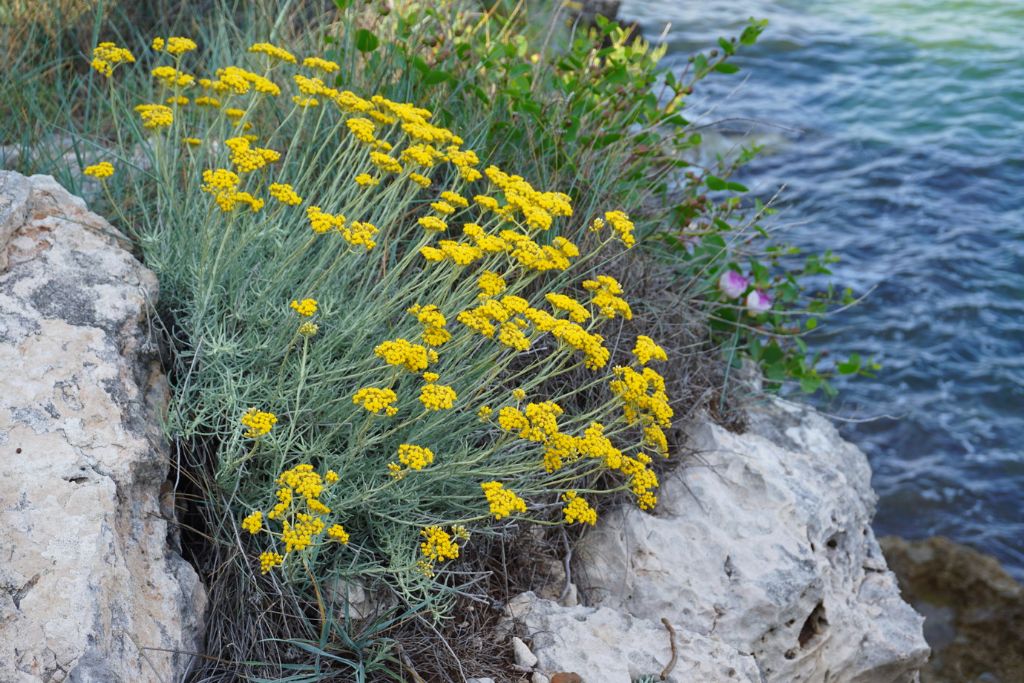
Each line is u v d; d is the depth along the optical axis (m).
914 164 10.46
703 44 13.62
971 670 5.23
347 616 2.53
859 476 4.17
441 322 2.48
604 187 3.94
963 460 6.75
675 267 4.29
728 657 2.91
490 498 2.45
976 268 8.67
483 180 3.76
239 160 2.71
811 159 10.58
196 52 5.14
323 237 3.27
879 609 3.65
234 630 2.56
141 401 2.60
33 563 2.16
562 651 2.79
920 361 7.61
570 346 2.71
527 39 4.73
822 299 4.97
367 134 2.93
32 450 2.34
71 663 2.06
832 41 14.00
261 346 2.82
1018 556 6.01
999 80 12.53
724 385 3.97
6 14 4.81
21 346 2.52
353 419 2.82
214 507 2.67
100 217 2.97
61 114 4.30
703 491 3.45
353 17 4.30
